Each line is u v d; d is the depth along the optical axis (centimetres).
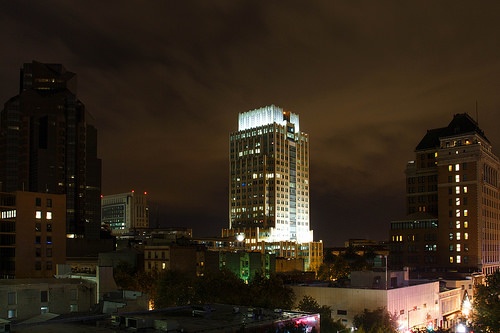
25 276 17100
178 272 14062
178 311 7031
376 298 11100
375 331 9656
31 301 10081
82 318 6244
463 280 16212
